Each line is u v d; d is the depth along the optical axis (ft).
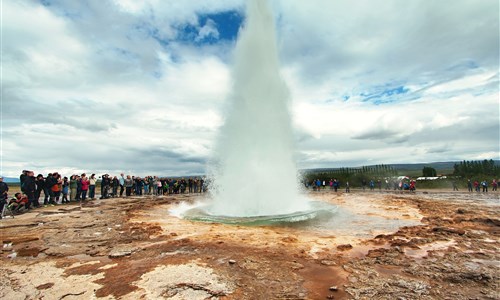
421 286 13.75
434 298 12.49
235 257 18.08
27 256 18.94
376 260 17.78
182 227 28.63
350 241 22.82
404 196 69.31
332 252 19.67
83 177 55.06
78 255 19.07
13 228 28.09
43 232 26.07
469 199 59.72
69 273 15.56
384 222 31.86
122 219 33.63
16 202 40.60
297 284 14.10
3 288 13.70
